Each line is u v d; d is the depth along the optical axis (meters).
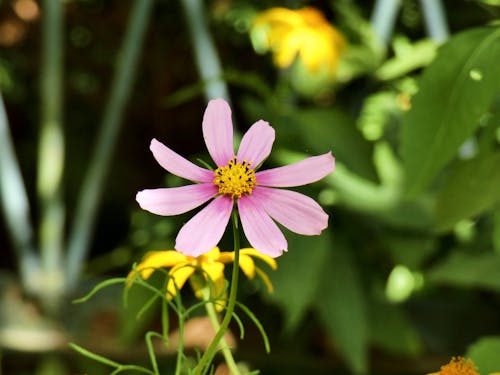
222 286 0.46
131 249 1.60
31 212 2.08
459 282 1.18
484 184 0.75
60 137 1.56
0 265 1.97
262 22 1.31
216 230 0.40
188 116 2.07
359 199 1.22
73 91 2.08
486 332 1.44
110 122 1.52
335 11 1.66
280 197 0.40
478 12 1.59
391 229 1.25
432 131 0.69
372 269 1.37
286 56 1.27
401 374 1.39
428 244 1.23
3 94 2.05
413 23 1.81
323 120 1.26
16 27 1.98
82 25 2.01
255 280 1.24
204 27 1.42
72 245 1.55
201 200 0.41
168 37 2.02
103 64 2.06
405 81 1.47
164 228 1.42
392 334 1.33
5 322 1.49
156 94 2.05
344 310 1.26
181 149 2.11
